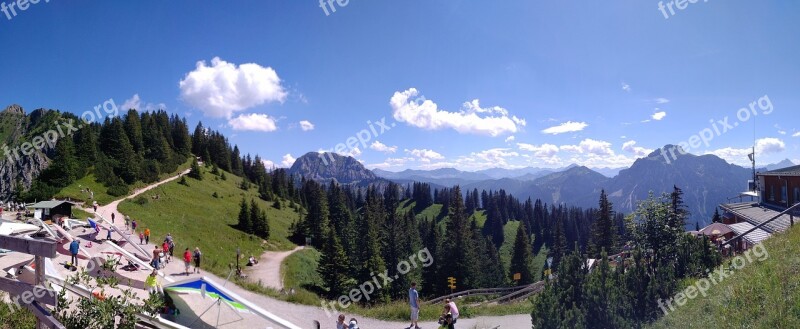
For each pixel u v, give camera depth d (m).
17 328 9.01
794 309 10.03
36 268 7.21
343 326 14.61
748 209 37.09
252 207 75.00
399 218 88.06
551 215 161.38
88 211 52.00
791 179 33.19
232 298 12.41
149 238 40.16
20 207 47.31
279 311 19.11
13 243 7.19
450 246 60.84
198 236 56.03
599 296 11.75
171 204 72.31
